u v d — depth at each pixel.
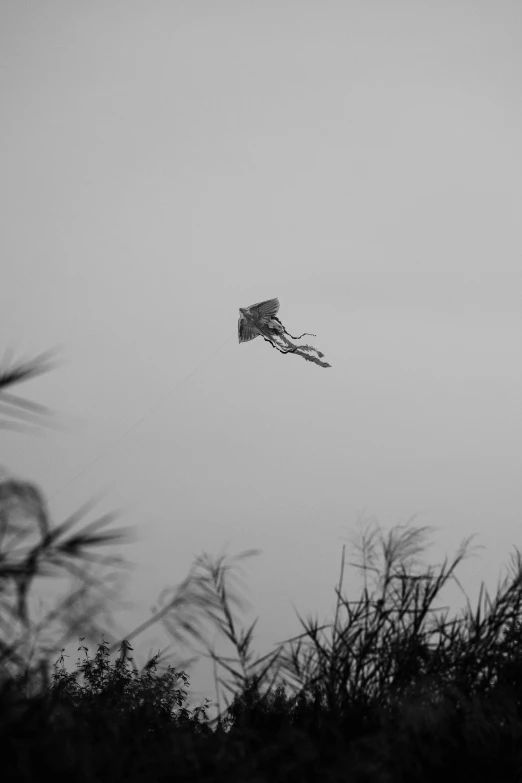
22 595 13.23
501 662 23.25
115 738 18.20
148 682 22.06
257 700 22.03
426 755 20.08
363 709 21.08
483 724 21.12
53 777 15.44
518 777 20.23
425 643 22.72
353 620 22.89
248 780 17.48
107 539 13.94
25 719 15.68
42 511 13.41
